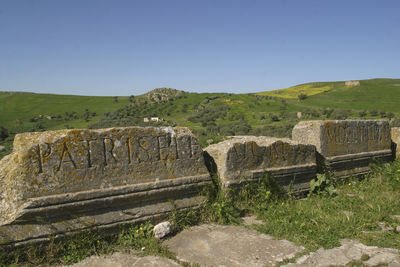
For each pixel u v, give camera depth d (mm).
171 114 75625
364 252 3645
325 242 3916
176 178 4500
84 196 3715
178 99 95188
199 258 3602
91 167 3848
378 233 4168
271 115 58688
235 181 5078
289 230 4289
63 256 3562
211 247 3877
